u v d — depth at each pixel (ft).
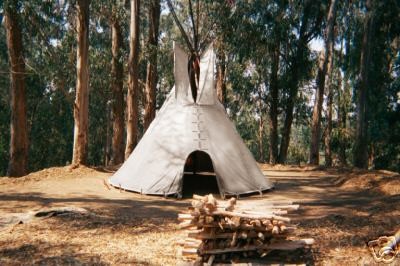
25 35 70.44
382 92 85.81
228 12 74.38
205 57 37.70
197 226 16.11
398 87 88.53
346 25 87.97
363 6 80.18
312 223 23.17
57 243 19.08
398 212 25.12
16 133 53.16
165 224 22.91
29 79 81.25
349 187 38.75
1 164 99.30
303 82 93.97
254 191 33.96
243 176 34.06
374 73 83.10
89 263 16.55
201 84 36.81
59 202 29.43
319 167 57.82
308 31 83.10
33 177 40.93
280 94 84.33
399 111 84.79
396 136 85.25
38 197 31.45
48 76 71.51
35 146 102.01
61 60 77.71
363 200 31.55
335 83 107.55
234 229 16.05
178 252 17.38
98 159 118.52
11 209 26.94
